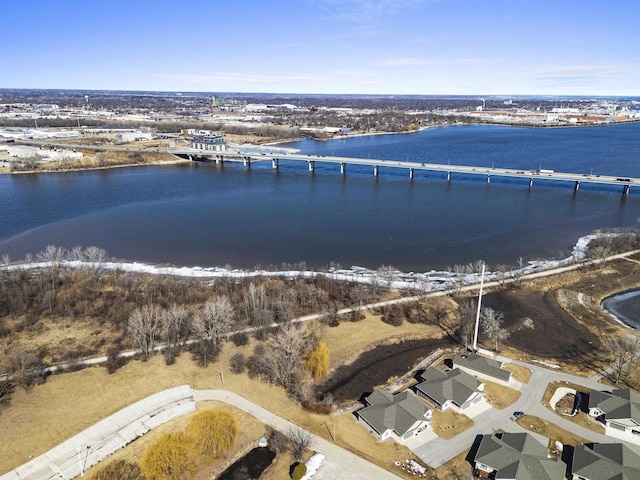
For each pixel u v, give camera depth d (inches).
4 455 3189.0
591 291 5969.5
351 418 3656.5
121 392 3855.8
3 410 3590.1
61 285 5684.1
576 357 4527.6
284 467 3171.8
